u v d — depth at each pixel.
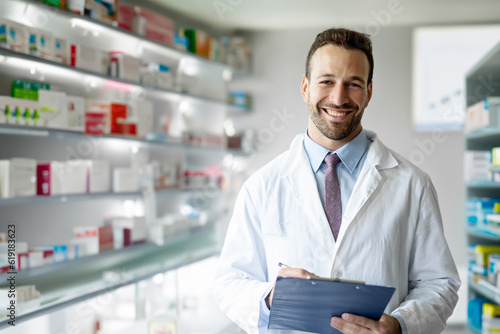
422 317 1.34
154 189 4.36
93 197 3.55
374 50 6.29
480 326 3.71
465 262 6.07
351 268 1.45
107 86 3.96
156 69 4.34
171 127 4.99
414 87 6.22
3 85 3.07
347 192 1.51
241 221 1.59
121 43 4.20
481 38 6.11
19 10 3.16
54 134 3.18
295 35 6.52
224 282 1.54
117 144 4.20
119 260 4.22
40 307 2.95
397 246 1.46
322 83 1.39
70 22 3.56
